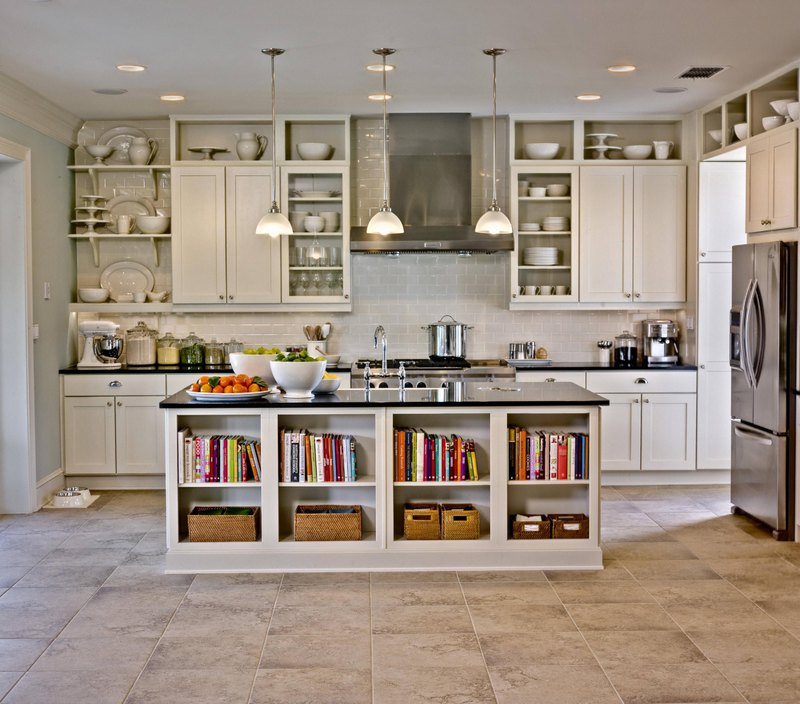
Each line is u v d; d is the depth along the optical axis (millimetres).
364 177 7418
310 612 4238
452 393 5242
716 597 4441
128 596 4473
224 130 7312
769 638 3900
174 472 4859
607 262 7254
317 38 4918
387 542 4883
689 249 7215
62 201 7008
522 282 7395
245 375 5047
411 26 4707
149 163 7312
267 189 7125
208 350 7379
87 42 4957
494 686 3416
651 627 4031
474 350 7586
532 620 4125
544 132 7441
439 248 6895
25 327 6188
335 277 7207
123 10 4391
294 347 7516
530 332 7590
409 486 5066
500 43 5047
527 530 4918
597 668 3582
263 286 7160
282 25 4672
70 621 4125
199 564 4871
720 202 7055
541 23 4672
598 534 4922
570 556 4922
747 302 5746
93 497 6707
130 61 5383
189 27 4688
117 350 7117
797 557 5129
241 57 5316
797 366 5336
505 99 6547
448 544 4898
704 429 7113
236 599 4430
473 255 7547
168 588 4598
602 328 7637
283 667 3600
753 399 5758
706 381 7098
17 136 6094
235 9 4391
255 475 4895
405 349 7570
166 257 7461
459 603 4363
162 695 3348
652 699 3301
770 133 5668
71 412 6887
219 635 3947
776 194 5590
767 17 4590
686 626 4043
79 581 4715
